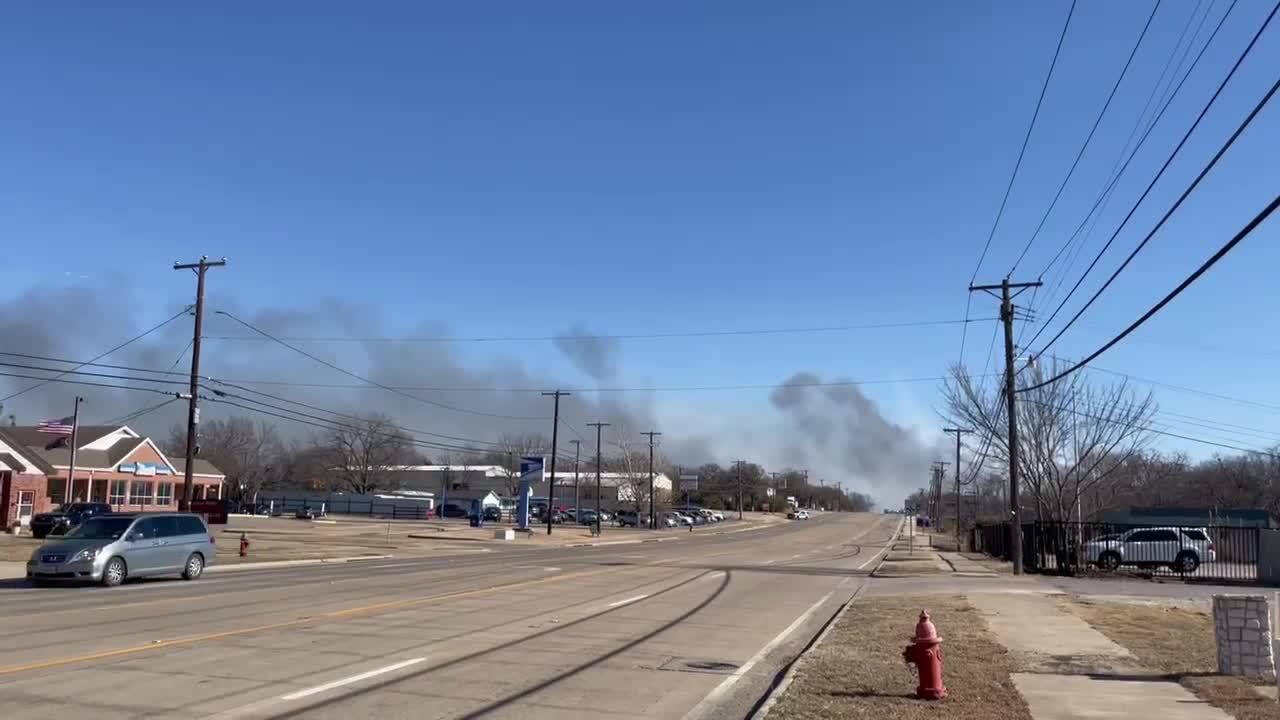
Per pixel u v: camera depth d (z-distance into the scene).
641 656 12.79
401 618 16.28
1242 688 10.05
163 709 8.59
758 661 12.80
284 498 116.19
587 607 19.25
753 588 26.27
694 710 9.39
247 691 9.48
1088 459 48.66
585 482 154.00
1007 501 72.25
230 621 15.29
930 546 68.12
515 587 23.95
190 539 25.00
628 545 60.44
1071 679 10.70
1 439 54.09
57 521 42.66
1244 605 10.98
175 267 38.22
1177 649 13.16
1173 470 76.88
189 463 37.09
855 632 15.52
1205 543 36.25
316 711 8.69
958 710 8.97
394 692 9.68
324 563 35.38
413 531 68.38
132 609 16.89
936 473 124.19
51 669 10.45
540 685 10.38
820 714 8.80
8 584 22.81
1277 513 70.75
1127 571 33.88
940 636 14.62
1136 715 8.73
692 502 196.75
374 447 128.38
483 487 155.88
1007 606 20.17
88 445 71.25
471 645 13.23
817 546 64.88
